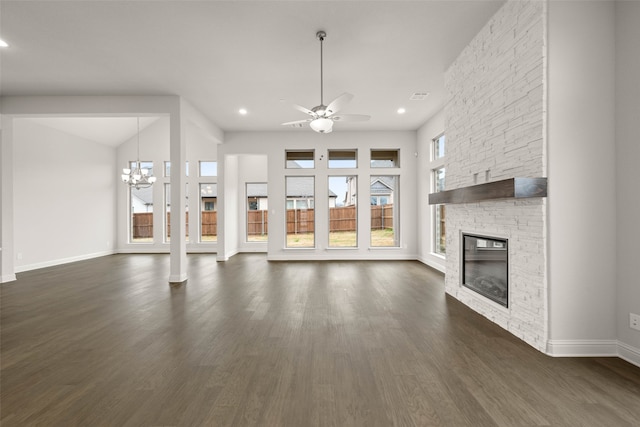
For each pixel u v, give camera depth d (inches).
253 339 115.7
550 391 81.3
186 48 154.9
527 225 109.9
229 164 338.0
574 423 68.9
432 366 94.8
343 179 316.2
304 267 269.7
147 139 374.3
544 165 102.0
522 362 97.2
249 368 94.0
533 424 68.6
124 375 90.4
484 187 120.3
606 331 101.8
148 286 200.2
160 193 373.7
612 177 101.4
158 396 79.9
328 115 146.5
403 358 100.2
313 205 315.9
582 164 101.6
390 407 74.9
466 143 153.3
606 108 101.4
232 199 352.2
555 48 101.2
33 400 78.3
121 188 373.4
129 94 212.4
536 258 105.8
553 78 101.3
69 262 303.4
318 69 177.6
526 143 109.7
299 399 78.3
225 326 129.1
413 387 83.4
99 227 346.3
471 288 155.9
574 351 101.7
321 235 311.6
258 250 374.6
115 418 71.2
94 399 78.7
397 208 314.7
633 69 95.5
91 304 161.2
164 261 308.8
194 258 329.4
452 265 173.6
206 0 119.6
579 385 84.0
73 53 158.9
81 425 68.9
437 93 213.3
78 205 318.0
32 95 211.2
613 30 100.9
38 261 274.4
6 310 151.6
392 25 136.6
